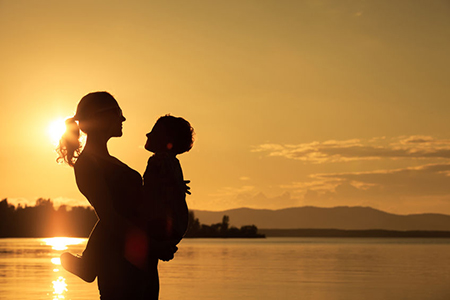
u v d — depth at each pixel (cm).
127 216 323
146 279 324
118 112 344
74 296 1145
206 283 1464
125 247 316
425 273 1900
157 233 315
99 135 335
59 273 1770
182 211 325
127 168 332
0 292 1220
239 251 4325
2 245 5328
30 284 1407
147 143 344
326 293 1243
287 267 2205
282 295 1196
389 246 6394
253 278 1639
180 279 1594
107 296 321
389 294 1236
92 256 325
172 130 338
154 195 322
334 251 4403
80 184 323
